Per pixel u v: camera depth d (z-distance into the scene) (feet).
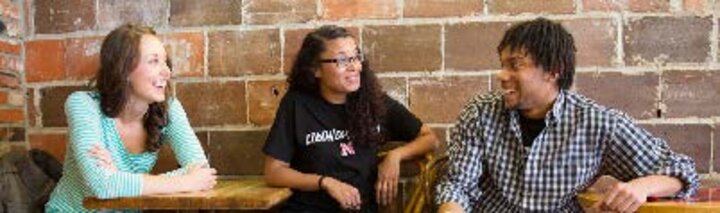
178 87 8.39
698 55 7.54
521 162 5.98
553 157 5.89
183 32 8.35
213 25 8.29
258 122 8.26
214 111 8.34
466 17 7.84
